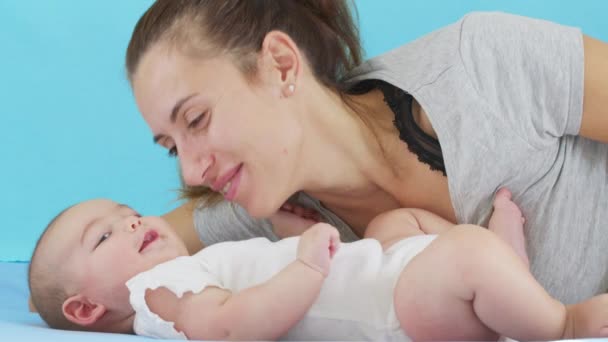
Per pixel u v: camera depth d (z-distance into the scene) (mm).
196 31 1694
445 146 1683
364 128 1788
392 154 1783
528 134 1662
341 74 1919
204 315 1417
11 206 3068
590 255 1740
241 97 1683
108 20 3166
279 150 1709
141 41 1722
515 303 1309
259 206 1734
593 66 1656
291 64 1746
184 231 2092
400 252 1487
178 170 2139
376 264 1474
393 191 1823
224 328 1396
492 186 1692
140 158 3182
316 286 1402
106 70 3166
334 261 1500
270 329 1393
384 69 1832
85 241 1675
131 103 3172
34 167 3113
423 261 1364
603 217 1729
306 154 1756
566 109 1658
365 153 1783
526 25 1718
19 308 1908
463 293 1327
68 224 1704
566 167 1698
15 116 3121
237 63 1701
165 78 1667
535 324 1318
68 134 3150
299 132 1730
